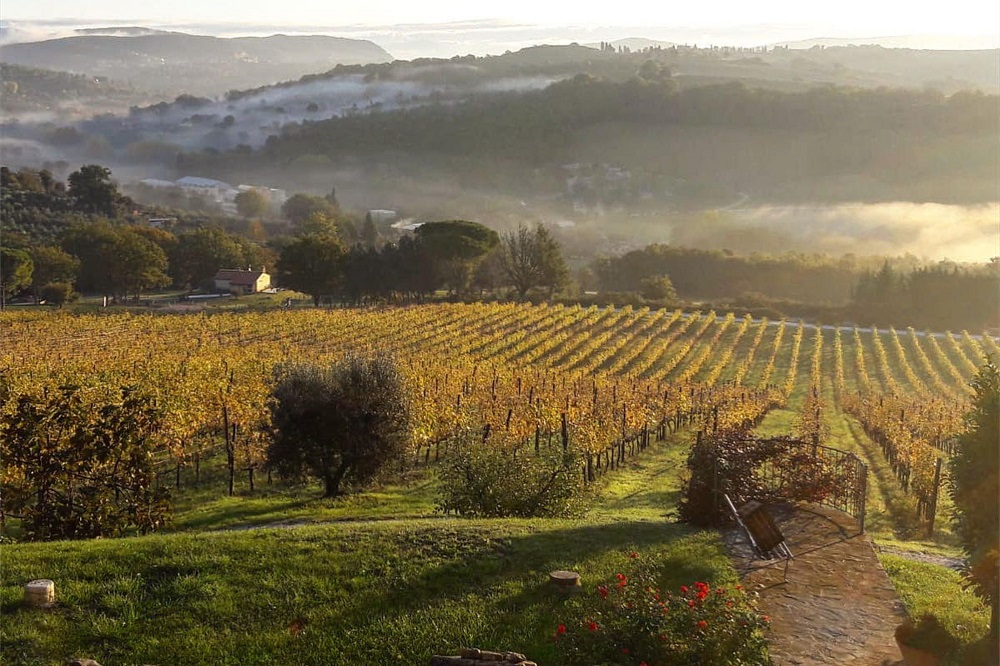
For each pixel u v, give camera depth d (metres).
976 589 10.65
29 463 16.75
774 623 10.37
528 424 32.16
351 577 11.20
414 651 9.41
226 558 11.57
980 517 10.76
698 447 15.51
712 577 11.59
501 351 65.88
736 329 82.12
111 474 17.59
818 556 12.90
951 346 75.94
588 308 88.75
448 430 31.08
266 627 9.95
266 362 43.56
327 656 9.33
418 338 68.00
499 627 9.93
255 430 27.98
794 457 15.80
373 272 94.25
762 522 13.20
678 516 15.96
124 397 18.19
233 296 105.75
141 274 97.06
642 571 11.18
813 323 88.31
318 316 74.31
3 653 9.13
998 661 9.63
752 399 50.75
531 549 12.37
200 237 117.94
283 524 20.80
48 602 10.20
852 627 10.37
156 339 62.56
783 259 129.38
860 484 15.19
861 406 49.53
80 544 12.41
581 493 20.03
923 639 9.96
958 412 45.59
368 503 23.45
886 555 15.30
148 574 11.14
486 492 18.97
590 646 9.30
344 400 24.16
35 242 114.75
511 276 102.75
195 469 28.84
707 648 8.91
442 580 11.20
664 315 87.25
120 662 9.19
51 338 61.94
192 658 9.29
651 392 46.50
